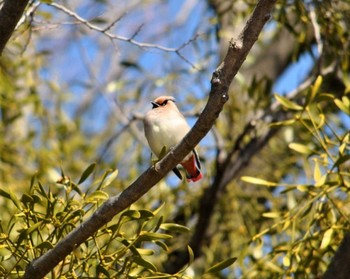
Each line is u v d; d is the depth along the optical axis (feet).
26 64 41.01
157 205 39.83
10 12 24.29
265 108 40.65
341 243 27.09
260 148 40.42
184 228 22.97
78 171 41.57
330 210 29.27
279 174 42.24
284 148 42.70
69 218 23.13
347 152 30.09
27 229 22.58
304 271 29.40
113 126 51.75
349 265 26.73
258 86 39.96
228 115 42.96
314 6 36.65
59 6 29.01
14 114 41.14
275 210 39.58
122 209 22.47
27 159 41.11
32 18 29.04
